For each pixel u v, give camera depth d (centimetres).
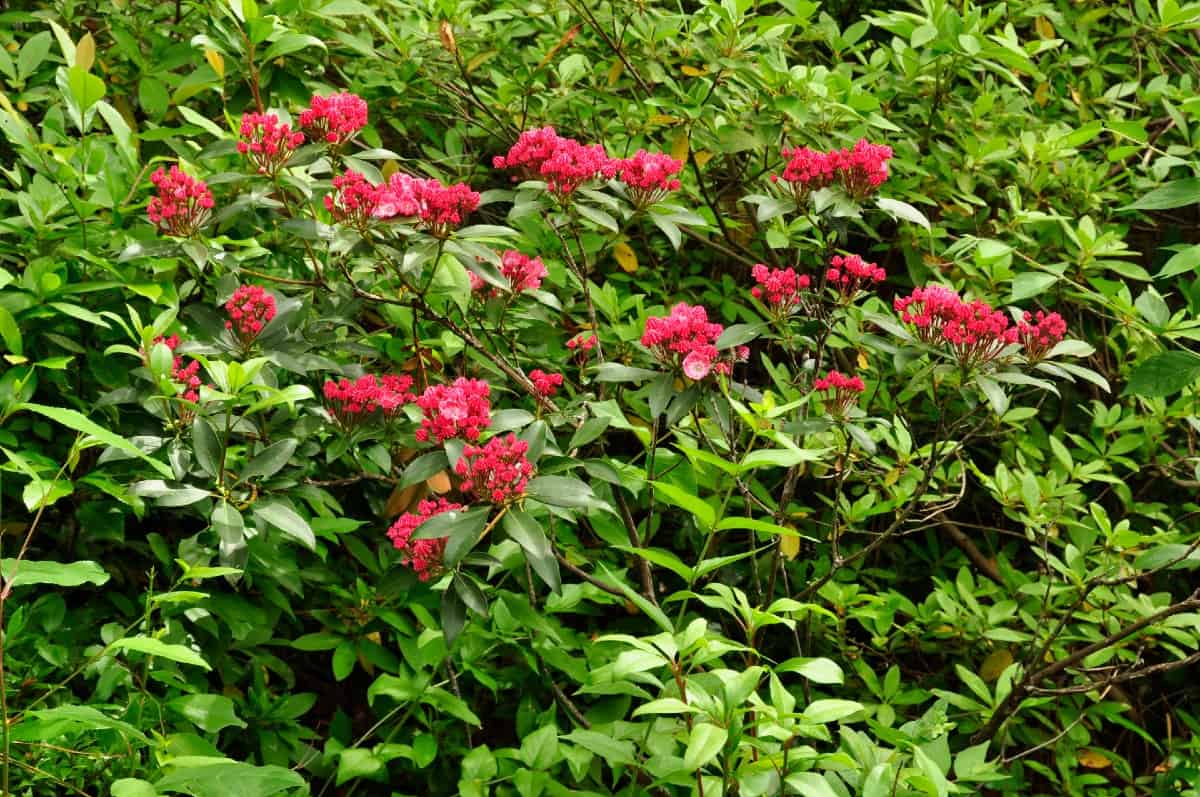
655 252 385
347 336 302
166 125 347
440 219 233
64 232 254
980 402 306
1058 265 302
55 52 333
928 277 352
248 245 266
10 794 189
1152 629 293
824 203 257
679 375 243
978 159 355
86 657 226
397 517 278
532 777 226
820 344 279
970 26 337
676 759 202
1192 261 160
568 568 271
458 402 221
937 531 385
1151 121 420
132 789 158
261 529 228
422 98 351
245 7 263
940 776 168
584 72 351
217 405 233
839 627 308
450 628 216
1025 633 329
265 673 270
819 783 170
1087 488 389
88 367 262
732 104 338
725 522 196
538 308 286
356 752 236
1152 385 179
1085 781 306
